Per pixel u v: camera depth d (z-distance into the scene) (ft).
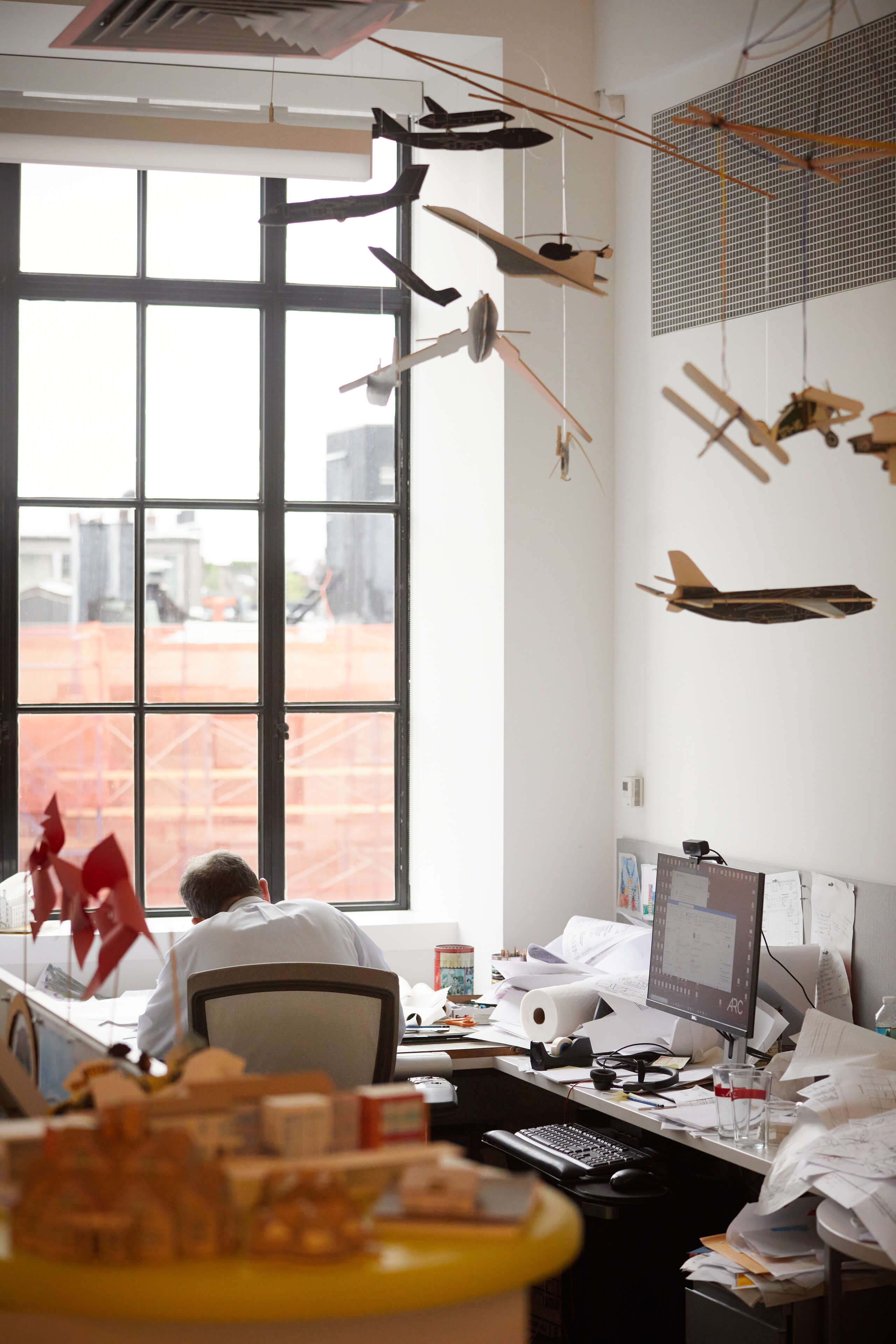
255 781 14.76
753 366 11.18
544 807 12.89
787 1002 9.74
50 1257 3.54
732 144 11.40
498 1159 11.09
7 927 12.62
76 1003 6.25
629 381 12.83
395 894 15.11
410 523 15.11
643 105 12.55
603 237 13.00
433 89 13.34
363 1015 8.76
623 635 12.95
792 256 10.78
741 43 11.27
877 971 9.61
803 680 10.55
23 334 14.30
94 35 6.93
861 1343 7.28
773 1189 7.08
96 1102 4.18
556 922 12.92
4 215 14.21
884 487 9.77
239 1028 8.57
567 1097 9.41
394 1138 4.13
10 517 14.24
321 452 14.96
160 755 14.55
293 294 14.76
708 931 9.37
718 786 11.53
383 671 15.15
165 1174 3.65
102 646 14.46
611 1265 9.23
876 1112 7.60
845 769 10.11
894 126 9.95
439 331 14.19
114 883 5.13
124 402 14.49
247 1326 3.50
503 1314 3.78
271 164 11.62
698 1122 8.37
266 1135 3.98
